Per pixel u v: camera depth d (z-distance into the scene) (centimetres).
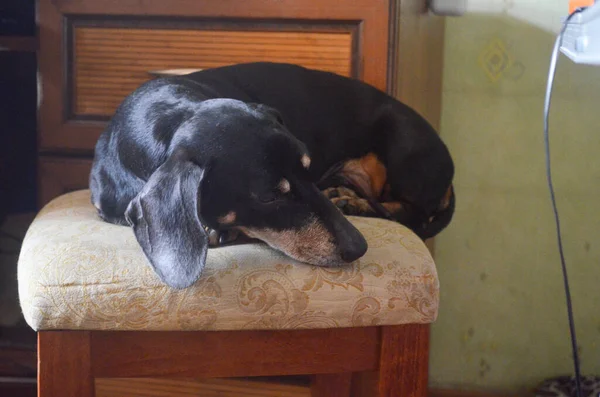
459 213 179
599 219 175
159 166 122
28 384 154
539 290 179
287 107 148
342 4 147
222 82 144
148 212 115
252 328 115
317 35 150
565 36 127
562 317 179
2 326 158
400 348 118
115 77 154
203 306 113
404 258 119
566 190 176
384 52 149
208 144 120
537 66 174
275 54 151
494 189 178
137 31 152
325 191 152
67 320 113
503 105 176
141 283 113
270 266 116
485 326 182
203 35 151
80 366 115
